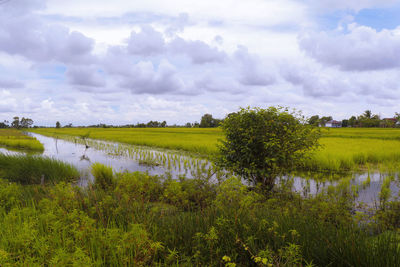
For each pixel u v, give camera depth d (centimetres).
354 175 1032
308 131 813
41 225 368
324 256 304
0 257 269
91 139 3978
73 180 995
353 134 4472
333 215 489
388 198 652
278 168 774
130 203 497
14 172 1009
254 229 358
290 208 523
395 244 301
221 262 298
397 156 1423
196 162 1386
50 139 4125
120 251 278
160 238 359
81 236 315
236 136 827
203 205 561
